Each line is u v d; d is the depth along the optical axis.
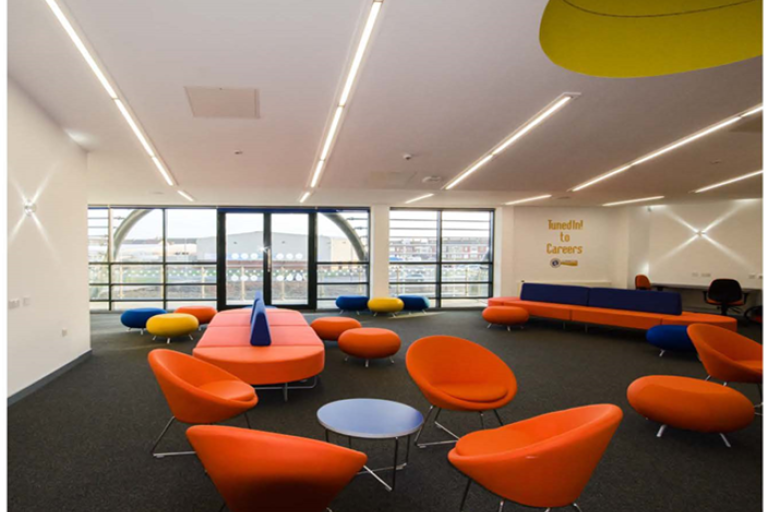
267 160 5.97
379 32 2.66
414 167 6.43
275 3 2.38
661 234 11.88
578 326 9.08
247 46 2.85
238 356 4.31
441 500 2.63
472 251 12.24
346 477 1.87
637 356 6.43
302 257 11.45
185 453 3.14
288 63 3.10
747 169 6.51
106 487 2.69
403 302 10.98
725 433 3.46
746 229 10.45
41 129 4.38
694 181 7.55
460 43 2.80
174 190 8.55
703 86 3.42
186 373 3.32
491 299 9.84
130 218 11.02
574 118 4.21
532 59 3.01
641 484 2.82
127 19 2.53
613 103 3.80
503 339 7.73
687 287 10.72
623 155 5.68
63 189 4.99
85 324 5.84
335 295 11.65
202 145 5.22
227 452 1.75
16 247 4.09
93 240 10.88
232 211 11.12
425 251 12.05
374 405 2.99
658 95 3.62
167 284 11.11
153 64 3.11
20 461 3.01
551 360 6.17
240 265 11.22
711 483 2.84
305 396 4.52
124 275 11.01
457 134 4.76
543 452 1.85
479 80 3.36
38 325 4.55
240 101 3.80
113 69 3.20
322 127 4.53
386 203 11.05
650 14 2.93
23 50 2.95
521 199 10.26
